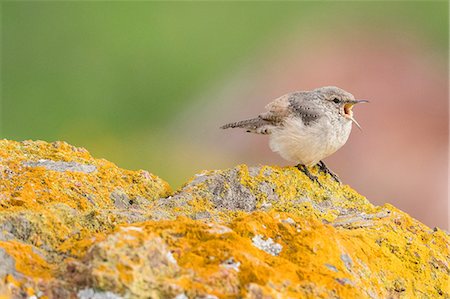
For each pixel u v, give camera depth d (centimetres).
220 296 473
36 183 642
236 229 544
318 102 953
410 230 649
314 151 945
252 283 474
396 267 588
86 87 1817
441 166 1551
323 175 903
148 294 464
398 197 1498
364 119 1612
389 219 655
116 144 1733
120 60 1853
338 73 1755
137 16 1905
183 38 1897
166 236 516
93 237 528
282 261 519
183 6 1939
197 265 496
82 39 1880
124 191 682
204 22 1922
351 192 761
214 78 1839
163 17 1912
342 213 694
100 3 1902
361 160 1544
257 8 1967
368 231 620
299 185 740
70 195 643
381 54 1803
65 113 1786
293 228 555
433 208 1495
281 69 1816
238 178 720
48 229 540
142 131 1762
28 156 707
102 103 1797
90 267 468
